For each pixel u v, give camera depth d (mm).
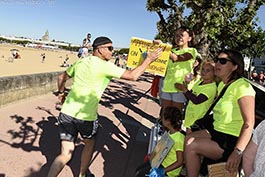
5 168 4109
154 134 4875
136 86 18469
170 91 4613
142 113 9766
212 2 8867
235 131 2969
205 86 3537
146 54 3645
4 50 61000
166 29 12719
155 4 12148
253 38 12547
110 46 3678
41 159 4602
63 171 4312
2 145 4883
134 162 5133
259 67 51594
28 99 8859
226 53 3059
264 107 3879
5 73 22156
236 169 2645
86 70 3602
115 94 13133
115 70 3551
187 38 4488
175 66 4590
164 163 3533
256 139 2184
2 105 7402
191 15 9789
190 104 3715
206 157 3027
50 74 10539
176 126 3523
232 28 10586
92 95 3607
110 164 4883
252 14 10609
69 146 3617
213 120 3217
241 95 2863
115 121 7848
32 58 49594
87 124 3629
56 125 6531
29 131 5812
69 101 3639
